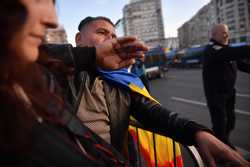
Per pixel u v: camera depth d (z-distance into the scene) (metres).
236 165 0.83
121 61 0.99
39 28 0.54
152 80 16.77
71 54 0.97
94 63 1.01
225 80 3.52
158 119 1.10
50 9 0.57
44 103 0.60
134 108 1.21
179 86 12.38
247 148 3.69
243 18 62.81
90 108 1.15
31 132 0.51
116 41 0.96
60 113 0.66
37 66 0.62
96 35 1.78
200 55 23.95
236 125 4.86
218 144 0.88
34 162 0.50
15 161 0.47
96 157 0.72
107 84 1.21
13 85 0.52
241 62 3.68
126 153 1.27
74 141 0.67
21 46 0.50
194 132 0.95
